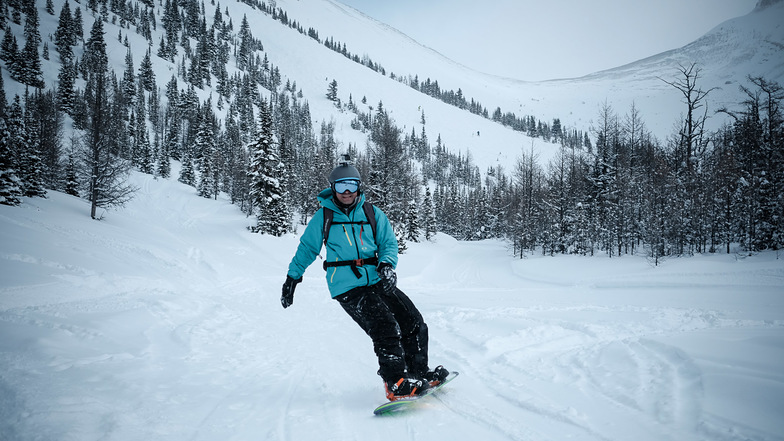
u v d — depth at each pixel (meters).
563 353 3.96
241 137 121.00
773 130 23.56
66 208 26.81
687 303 9.96
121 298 8.77
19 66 93.31
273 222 35.53
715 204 24.17
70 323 4.90
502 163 196.00
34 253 12.38
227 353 4.51
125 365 3.49
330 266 2.88
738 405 2.22
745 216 22.56
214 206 55.31
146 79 137.38
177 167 91.94
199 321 6.54
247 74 190.00
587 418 2.35
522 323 5.45
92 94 26.67
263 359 4.34
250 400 2.86
